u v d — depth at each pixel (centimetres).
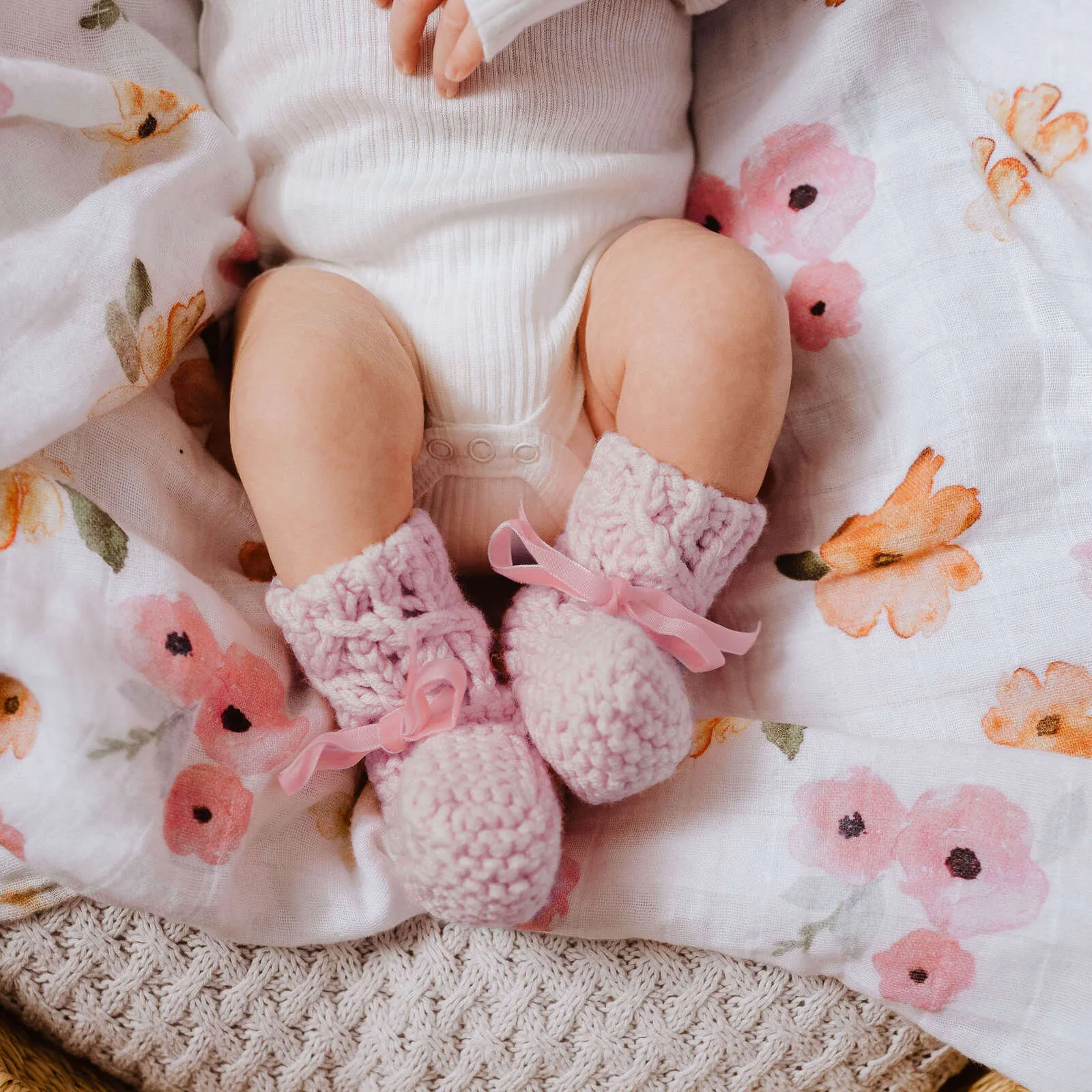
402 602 74
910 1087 83
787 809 80
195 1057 76
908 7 87
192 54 97
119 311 75
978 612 83
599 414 90
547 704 72
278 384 73
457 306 83
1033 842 76
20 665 69
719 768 82
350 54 81
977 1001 76
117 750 70
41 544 72
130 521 80
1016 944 75
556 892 80
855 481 89
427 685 72
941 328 85
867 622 87
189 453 87
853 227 90
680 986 79
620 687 69
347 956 78
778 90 93
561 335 85
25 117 75
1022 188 87
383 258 88
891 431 87
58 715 68
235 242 91
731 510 78
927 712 84
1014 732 81
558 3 75
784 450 95
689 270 78
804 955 77
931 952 76
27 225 76
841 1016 79
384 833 82
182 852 73
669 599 76
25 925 75
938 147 88
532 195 84
